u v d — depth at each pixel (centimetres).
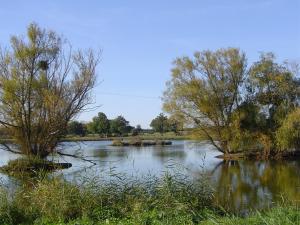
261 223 1085
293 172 3550
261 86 5303
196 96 5188
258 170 3734
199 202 1527
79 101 4116
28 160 2767
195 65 5266
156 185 1605
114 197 1533
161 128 10750
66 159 4012
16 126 3947
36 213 1427
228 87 5234
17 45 3900
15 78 3894
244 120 5181
